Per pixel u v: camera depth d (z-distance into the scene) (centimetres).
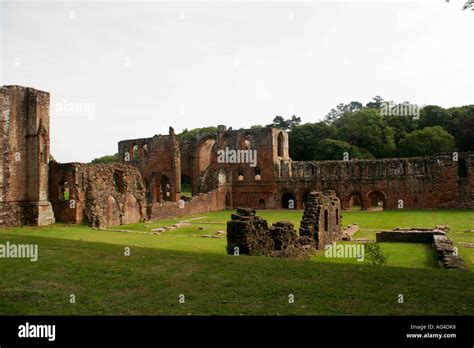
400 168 6406
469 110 9444
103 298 1142
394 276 1355
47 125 4150
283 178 7300
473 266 1964
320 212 2630
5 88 3900
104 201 4247
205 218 5425
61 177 4206
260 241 1998
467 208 6047
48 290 1215
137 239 2884
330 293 1171
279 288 1219
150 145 7944
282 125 13912
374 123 9750
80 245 1959
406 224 4222
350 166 6750
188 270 1441
